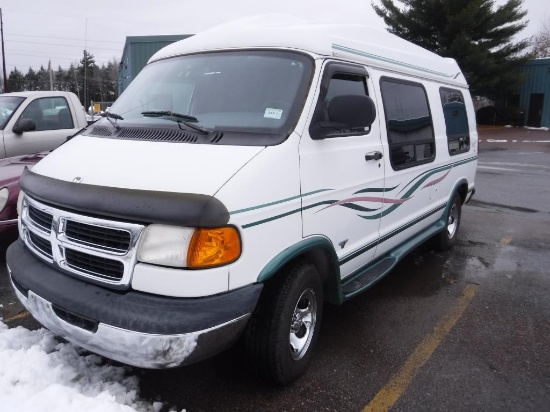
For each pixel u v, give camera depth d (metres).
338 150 3.52
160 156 2.96
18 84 79.06
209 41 3.94
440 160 5.53
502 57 31.75
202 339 2.55
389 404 3.19
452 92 6.12
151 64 4.31
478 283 5.39
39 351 3.19
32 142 7.30
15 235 5.08
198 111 3.46
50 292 2.80
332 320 4.38
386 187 4.26
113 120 3.76
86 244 2.75
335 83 3.63
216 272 2.59
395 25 32.34
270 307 3.03
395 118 4.42
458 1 29.89
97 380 3.13
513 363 3.72
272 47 3.61
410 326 4.30
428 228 5.72
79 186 2.83
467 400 3.26
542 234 7.52
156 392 3.19
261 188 2.82
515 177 13.33
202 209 2.50
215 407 3.09
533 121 34.53
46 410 2.61
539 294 5.10
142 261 2.59
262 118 3.23
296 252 3.08
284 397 3.22
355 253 3.90
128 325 2.52
